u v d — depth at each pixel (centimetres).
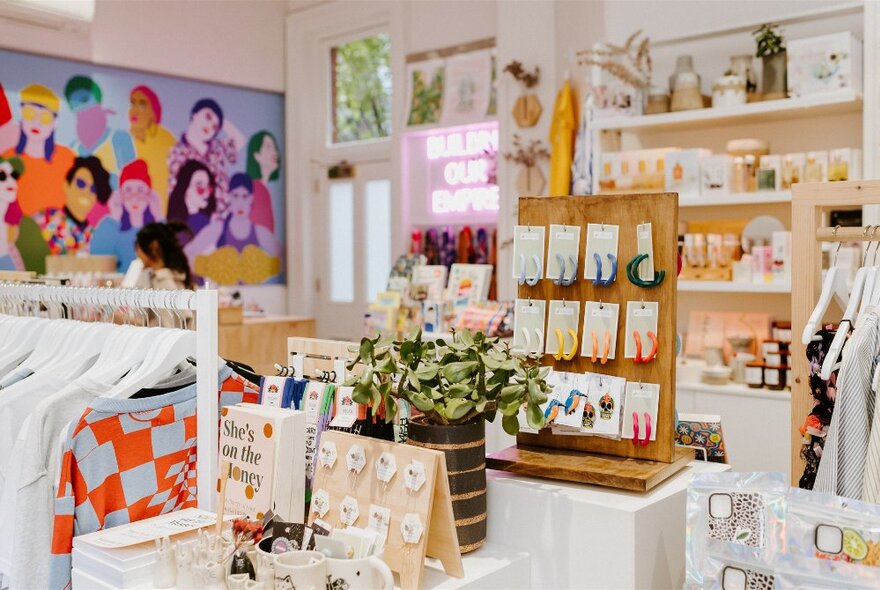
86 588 171
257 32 689
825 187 202
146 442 195
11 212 551
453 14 596
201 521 186
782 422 359
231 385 214
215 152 667
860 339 171
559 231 196
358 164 688
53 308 297
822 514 139
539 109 522
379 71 671
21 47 544
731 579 145
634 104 420
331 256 714
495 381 170
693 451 201
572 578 173
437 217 617
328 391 195
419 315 457
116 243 606
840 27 377
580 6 491
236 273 685
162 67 622
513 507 182
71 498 180
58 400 190
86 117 586
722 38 415
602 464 185
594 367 195
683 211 432
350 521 167
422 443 170
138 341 207
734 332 406
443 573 164
